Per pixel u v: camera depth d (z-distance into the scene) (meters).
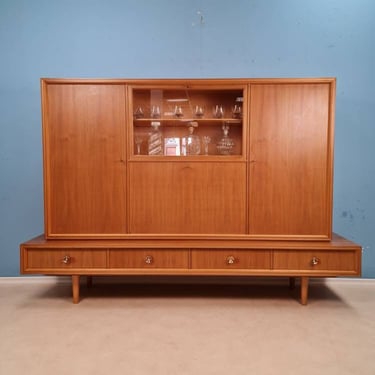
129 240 2.21
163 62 2.58
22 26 2.54
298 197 2.17
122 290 2.52
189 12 2.55
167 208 2.21
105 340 1.76
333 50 2.54
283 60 2.56
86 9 2.55
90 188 2.21
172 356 1.60
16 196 2.62
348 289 2.54
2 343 1.73
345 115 2.56
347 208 2.61
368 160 2.58
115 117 2.19
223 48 2.57
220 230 2.21
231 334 1.82
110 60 2.58
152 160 2.20
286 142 2.16
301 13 2.53
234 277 2.66
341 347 1.69
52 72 2.57
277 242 2.17
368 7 2.51
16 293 2.45
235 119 2.33
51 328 1.89
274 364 1.54
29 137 2.59
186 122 2.46
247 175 2.18
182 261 2.16
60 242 2.18
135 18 2.56
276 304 2.25
